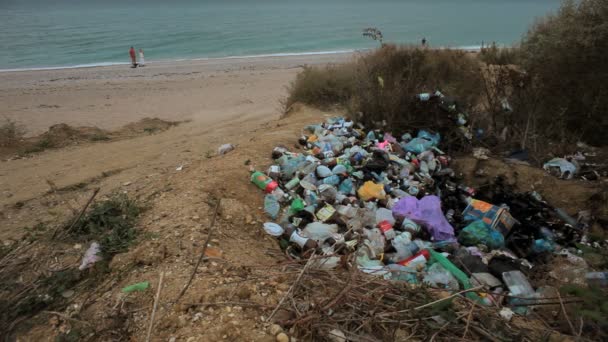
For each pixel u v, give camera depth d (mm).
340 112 8969
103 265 3012
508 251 3861
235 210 3855
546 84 6207
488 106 6703
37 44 36250
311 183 4668
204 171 4812
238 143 7047
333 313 2363
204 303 2430
